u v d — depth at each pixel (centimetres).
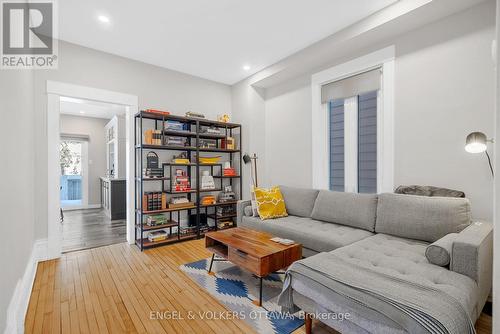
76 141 661
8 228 140
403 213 220
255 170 415
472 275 140
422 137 246
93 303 194
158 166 361
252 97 418
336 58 320
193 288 218
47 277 239
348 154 323
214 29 279
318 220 294
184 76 404
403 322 107
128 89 348
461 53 221
